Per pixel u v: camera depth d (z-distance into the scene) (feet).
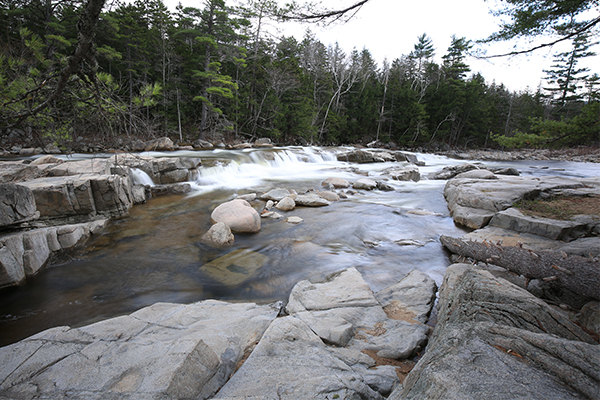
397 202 36.94
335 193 38.68
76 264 18.94
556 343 6.02
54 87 10.91
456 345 6.43
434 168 77.41
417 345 10.21
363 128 146.20
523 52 17.42
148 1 85.97
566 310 12.77
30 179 25.38
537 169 77.20
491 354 5.92
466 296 9.84
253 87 109.91
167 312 12.19
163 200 34.35
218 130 102.12
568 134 19.45
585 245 16.34
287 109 114.21
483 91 179.63
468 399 4.59
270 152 65.92
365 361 9.22
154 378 7.27
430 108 159.33
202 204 33.30
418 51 186.50
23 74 12.92
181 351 8.14
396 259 20.29
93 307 14.53
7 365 8.33
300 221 28.30
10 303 14.78
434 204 36.06
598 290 11.10
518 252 14.53
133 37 83.51
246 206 27.32
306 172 58.65
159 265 19.03
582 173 68.59
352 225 27.48
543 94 179.32
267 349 9.29
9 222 15.96
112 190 26.89
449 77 166.71
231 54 90.22
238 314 12.28
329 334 10.48
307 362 8.70
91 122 13.51
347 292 14.25
